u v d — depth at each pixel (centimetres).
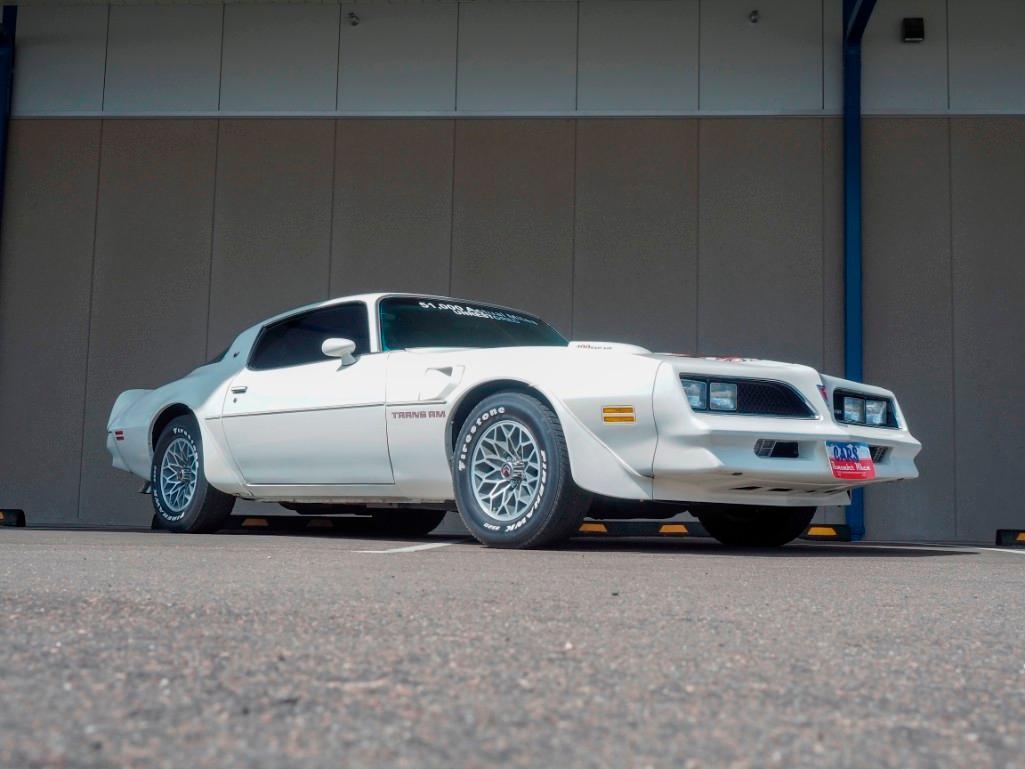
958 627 181
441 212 831
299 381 443
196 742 92
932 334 780
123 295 854
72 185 868
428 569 265
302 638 150
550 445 353
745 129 810
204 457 486
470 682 122
